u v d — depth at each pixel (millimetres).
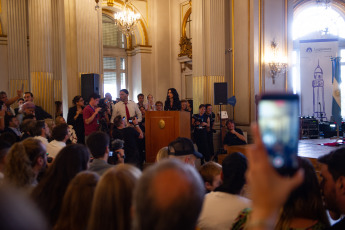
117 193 1184
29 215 366
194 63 9625
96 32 8211
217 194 1890
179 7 12148
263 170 551
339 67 11297
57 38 10250
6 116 4699
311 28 13305
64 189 1870
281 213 1431
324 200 1582
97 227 1184
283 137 568
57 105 8234
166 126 5668
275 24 9773
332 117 11453
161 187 721
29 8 8250
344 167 1460
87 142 2721
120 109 7062
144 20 12172
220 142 8641
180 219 709
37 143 2330
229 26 9922
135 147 5949
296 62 13102
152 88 12414
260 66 9484
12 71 10195
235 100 9133
